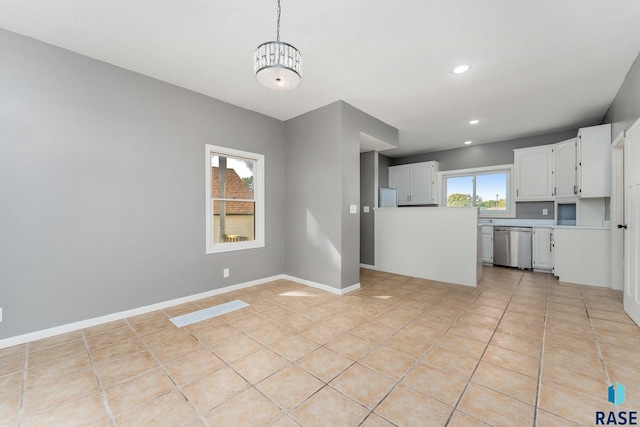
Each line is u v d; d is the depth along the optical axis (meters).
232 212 3.75
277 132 4.12
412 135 5.07
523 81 2.98
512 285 3.87
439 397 1.55
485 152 5.66
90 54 2.47
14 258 2.17
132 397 1.57
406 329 2.44
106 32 2.17
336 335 2.33
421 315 2.77
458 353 2.03
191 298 3.20
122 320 2.65
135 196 2.77
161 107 2.95
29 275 2.23
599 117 4.08
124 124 2.70
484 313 2.81
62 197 2.37
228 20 2.03
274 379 1.73
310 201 3.84
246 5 1.88
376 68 2.71
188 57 2.53
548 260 4.57
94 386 1.66
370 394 1.58
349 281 3.61
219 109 3.44
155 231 2.91
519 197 5.11
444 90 3.20
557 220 4.82
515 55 2.48
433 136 5.13
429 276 4.25
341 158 3.49
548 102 3.55
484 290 3.64
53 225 2.33
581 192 3.96
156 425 1.36
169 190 3.01
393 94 3.31
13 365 1.88
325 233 3.65
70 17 2.00
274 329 2.45
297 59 1.67
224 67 2.70
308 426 1.35
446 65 2.66
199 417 1.42
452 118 4.15
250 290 3.62
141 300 2.82
